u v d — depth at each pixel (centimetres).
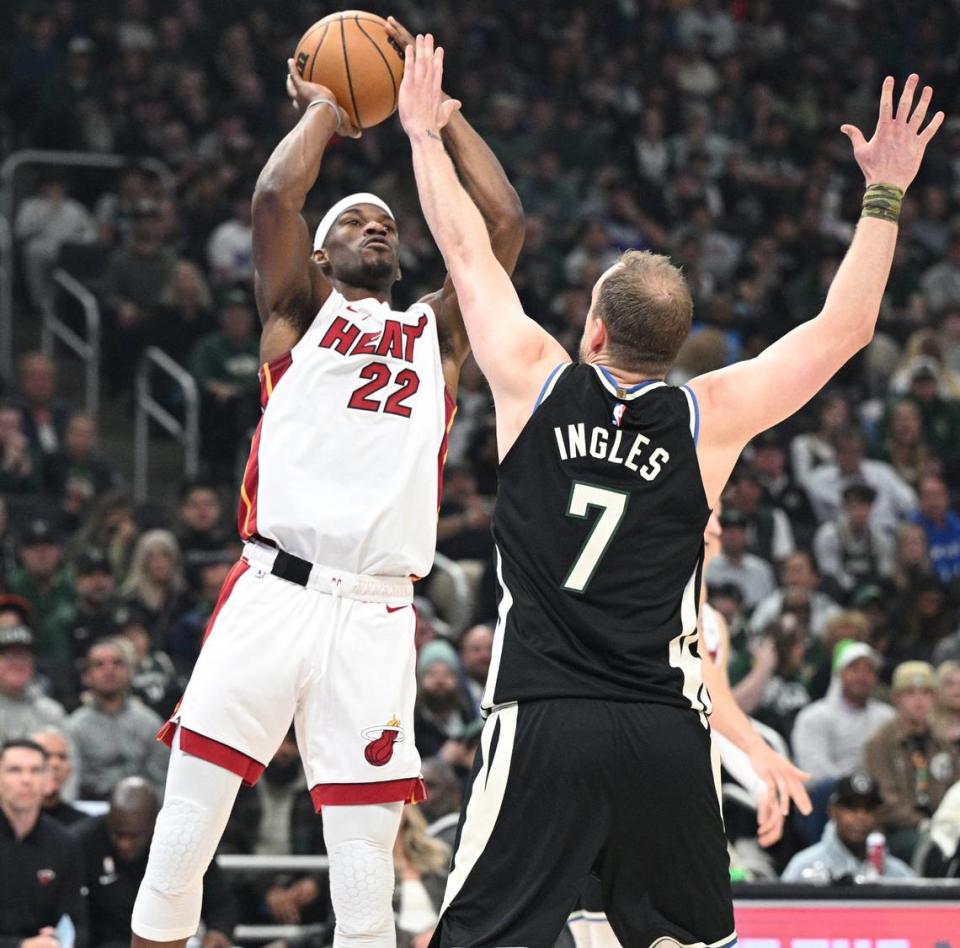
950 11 2944
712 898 445
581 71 2597
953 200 2598
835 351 471
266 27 2447
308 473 531
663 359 475
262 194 530
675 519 458
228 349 1898
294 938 970
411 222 2148
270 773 1094
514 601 455
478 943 430
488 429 1734
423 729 1165
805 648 1349
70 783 1103
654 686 444
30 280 2114
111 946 932
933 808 1141
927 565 1664
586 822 434
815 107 2739
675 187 2445
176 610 1425
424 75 507
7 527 1588
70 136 2241
